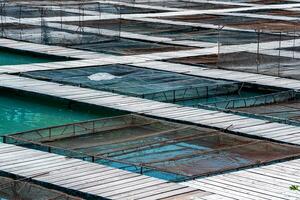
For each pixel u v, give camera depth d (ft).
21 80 103.14
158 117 85.61
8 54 130.62
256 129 80.64
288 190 61.57
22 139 74.69
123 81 104.42
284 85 104.06
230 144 75.92
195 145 75.66
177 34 150.51
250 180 64.18
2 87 99.25
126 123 82.64
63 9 170.81
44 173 64.59
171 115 86.28
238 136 77.30
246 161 69.82
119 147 74.13
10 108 96.02
